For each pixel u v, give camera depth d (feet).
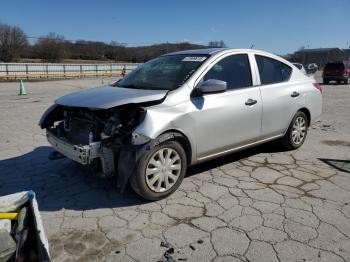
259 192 13.74
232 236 10.59
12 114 32.42
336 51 237.86
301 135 19.39
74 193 13.76
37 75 110.73
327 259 9.48
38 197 13.43
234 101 14.80
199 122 13.50
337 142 21.67
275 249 9.93
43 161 17.61
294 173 15.85
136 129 11.91
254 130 15.97
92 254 9.75
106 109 12.03
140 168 12.11
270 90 16.70
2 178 15.38
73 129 13.91
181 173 13.41
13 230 8.79
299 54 239.91
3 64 106.22
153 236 10.62
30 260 8.14
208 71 14.44
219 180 14.93
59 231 10.93
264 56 17.28
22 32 170.50
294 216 11.80
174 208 12.41
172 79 14.30
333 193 13.69
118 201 13.02
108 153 12.44
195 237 10.55
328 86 77.46
